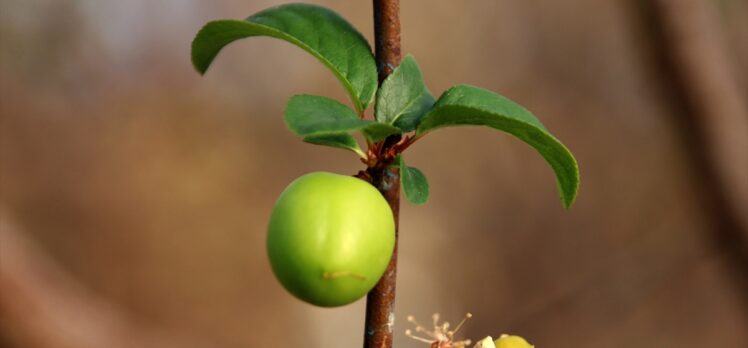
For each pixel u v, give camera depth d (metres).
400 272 1.57
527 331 1.20
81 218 1.50
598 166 1.53
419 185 0.47
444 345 0.49
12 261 0.79
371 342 0.47
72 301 0.84
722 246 0.83
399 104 0.48
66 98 1.48
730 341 1.32
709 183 0.80
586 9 1.57
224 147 1.62
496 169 1.60
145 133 1.57
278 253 0.45
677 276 1.17
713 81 0.77
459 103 0.46
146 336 0.90
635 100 1.52
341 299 0.45
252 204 1.62
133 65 1.57
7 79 1.40
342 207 0.45
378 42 0.48
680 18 0.76
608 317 1.17
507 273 1.56
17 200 1.46
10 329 0.79
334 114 0.46
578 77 1.57
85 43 1.48
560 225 1.54
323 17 0.48
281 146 1.66
